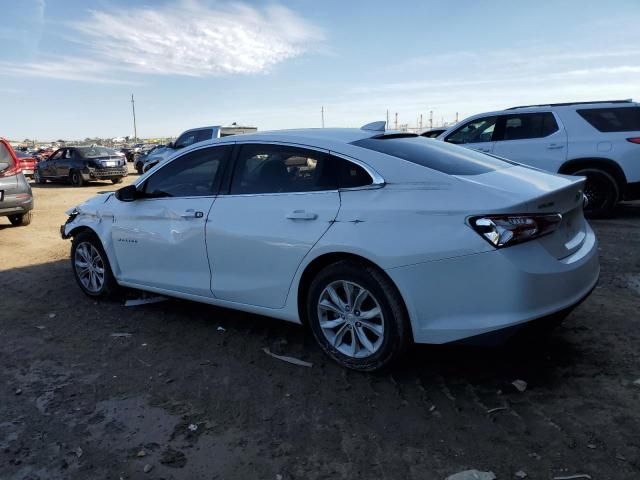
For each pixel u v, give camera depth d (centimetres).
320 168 366
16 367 384
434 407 311
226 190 412
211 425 303
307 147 377
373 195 338
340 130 408
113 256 503
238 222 394
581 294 325
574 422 289
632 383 326
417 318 319
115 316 488
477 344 307
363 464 264
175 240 439
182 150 454
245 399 330
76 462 272
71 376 368
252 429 297
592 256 348
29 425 307
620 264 579
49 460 274
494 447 271
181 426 303
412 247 313
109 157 2141
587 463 255
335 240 340
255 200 391
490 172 351
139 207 471
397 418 302
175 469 265
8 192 969
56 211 1297
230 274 407
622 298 472
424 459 265
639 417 290
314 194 362
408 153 358
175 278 450
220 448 281
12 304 532
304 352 395
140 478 259
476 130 935
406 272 316
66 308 515
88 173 2078
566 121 845
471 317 304
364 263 336
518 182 334
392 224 323
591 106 842
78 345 423
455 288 306
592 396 314
